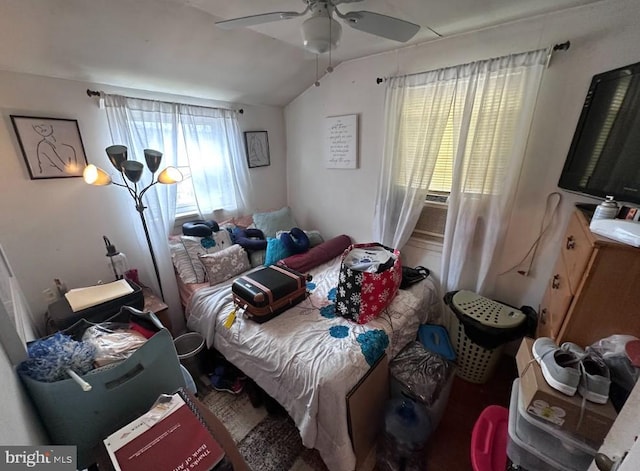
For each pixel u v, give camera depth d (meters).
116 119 1.85
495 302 1.84
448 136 2.09
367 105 2.37
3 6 1.18
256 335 1.56
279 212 2.85
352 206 2.74
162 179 1.74
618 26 1.36
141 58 1.71
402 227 2.27
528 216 1.79
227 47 1.86
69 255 1.79
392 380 1.48
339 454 1.20
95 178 1.53
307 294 1.91
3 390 0.60
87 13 1.33
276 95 2.70
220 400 1.70
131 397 0.87
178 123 2.22
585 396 0.79
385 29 1.27
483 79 1.72
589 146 1.35
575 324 0.97
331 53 2.18
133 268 2.10
